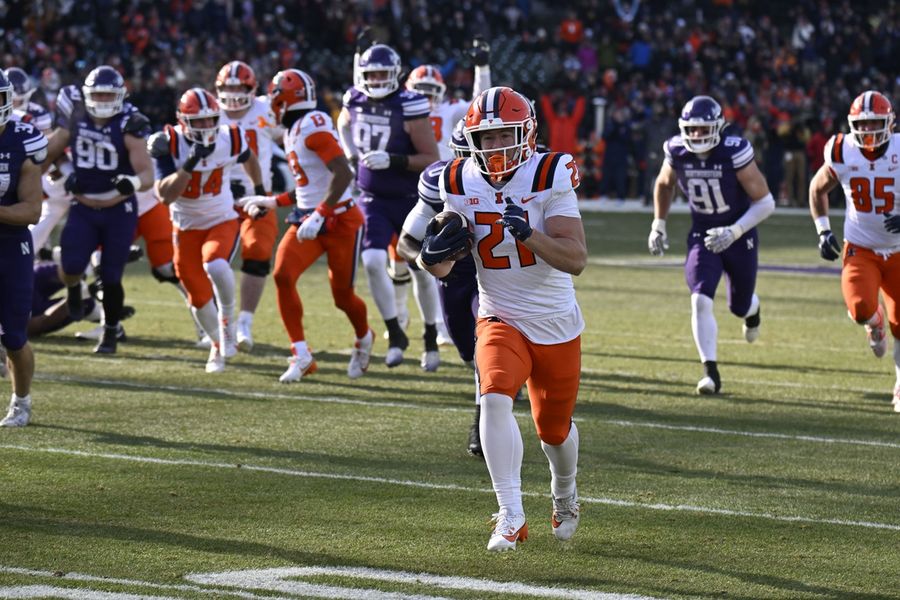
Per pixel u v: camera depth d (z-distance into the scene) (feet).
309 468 66.90
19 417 75.46
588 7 350.02
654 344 114.93
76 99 98.84
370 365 100.94
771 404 88.02
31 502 58.95
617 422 80.69
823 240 91.97
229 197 97.04
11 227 72.59
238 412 81.35
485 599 47.09
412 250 58.54
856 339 120.57
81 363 98.68
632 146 291.58
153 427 76.18
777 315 136.15
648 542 55.11
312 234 89.25
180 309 131.44
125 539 53.62
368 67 95.50
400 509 59.26
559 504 54.44
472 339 82.28
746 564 52.08
